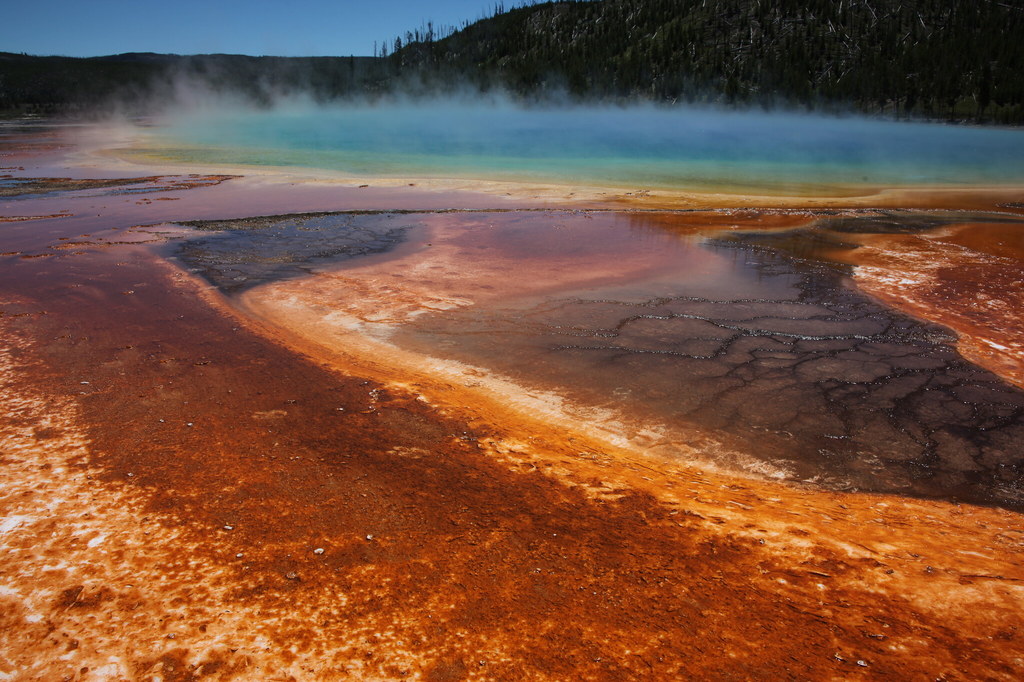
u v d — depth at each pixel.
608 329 6.66
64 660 2.31
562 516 3.35
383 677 2.25
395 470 3.79
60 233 10.98
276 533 3.10
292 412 4.55
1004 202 15.42
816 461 4.27
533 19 104.50
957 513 3.70
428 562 2.91
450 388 5.18
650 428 4.65
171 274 8.43
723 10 85.25
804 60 71.94
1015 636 2.50
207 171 21.17
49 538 3.01
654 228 11.95
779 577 2.86
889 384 5.41
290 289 7.94
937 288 8.15
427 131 48.25
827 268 9.08
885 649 2.42
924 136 44.69
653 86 76.88
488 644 2.41
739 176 21.39
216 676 2.24
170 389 4.88
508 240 10.90
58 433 4.11
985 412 4.94
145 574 2.77
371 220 12.53
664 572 2.88
